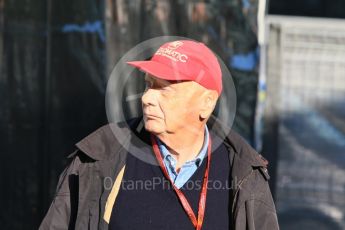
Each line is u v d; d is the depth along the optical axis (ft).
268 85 58.85
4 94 50.34
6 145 50.65
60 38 50.70
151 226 28.81
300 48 59.52
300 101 59.57
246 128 52.60
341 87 59.62
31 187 51.29
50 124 51.06
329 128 59.62
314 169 59.47
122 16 50.93
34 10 50.31
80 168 29.48
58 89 50.96
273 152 59.06
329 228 59.31
